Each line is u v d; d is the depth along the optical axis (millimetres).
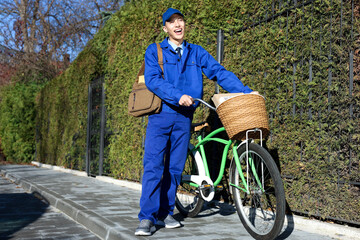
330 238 3242
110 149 7945
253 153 3285
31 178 8812
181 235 3318
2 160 16094
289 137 3957
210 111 5109
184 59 3465
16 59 21812
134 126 6914
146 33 6594
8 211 5188
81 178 8812
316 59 3742
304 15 3830
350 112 3400
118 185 7340
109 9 22172
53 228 4133
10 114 15406
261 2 4402
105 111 8445
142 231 3250
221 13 4977
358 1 3371
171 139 3537
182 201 4367
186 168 4574
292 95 3969
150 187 3404
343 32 3484
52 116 12969
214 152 4973
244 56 4586
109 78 8188
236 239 3197
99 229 3789
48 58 21781
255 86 4410
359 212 3320
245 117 2941
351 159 3398
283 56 4070
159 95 3289
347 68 3439
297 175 3852
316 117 3711
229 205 4672
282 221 2846
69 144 11172
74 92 10758
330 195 3574
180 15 3439
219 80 3500
